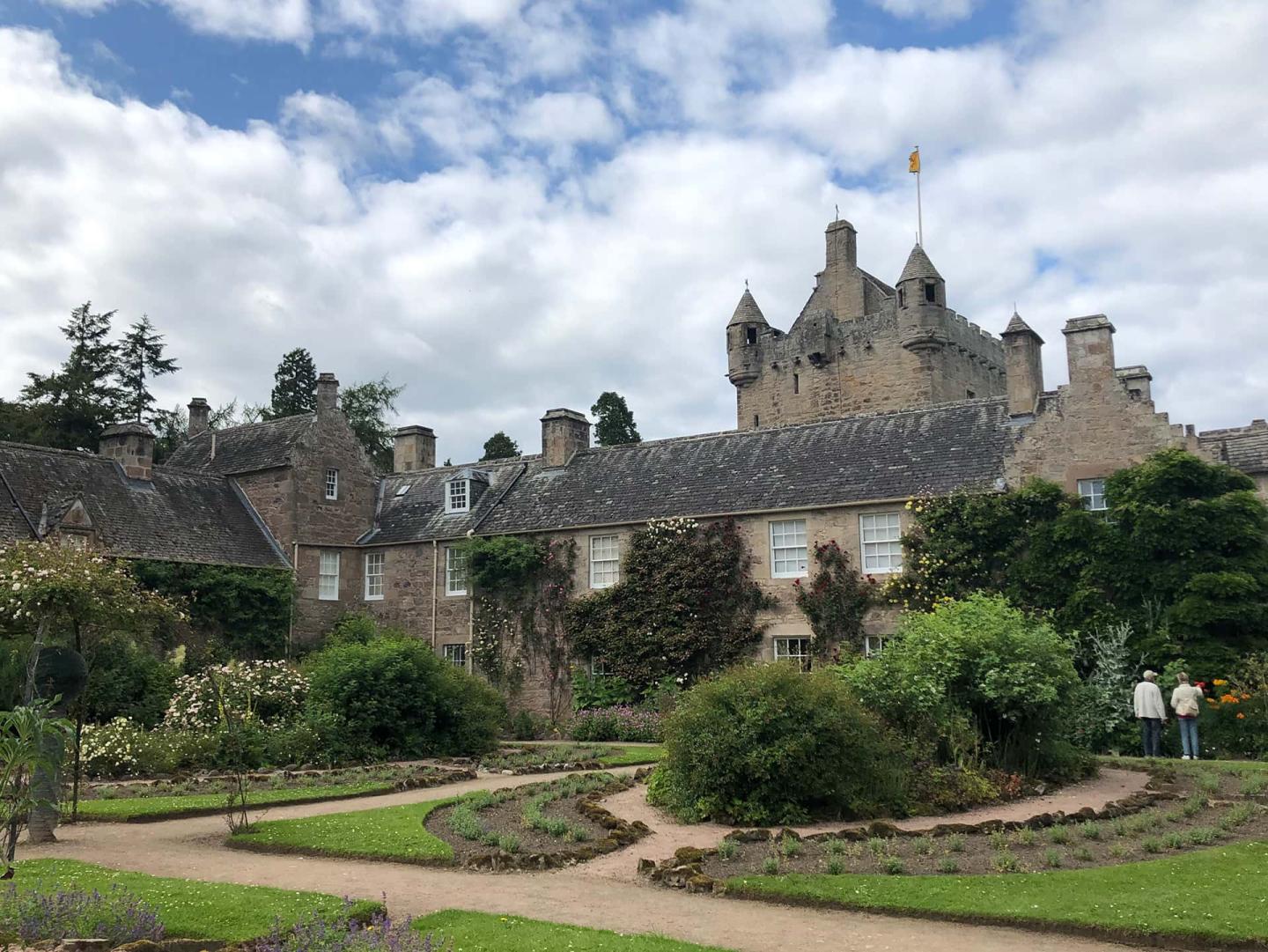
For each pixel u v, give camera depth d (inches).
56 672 510.3
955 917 347.3
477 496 1382.9
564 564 1232.2
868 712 593.6
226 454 1419.8
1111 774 694.5
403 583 1360.7
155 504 1237.1
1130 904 348.8
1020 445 1024.2
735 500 1157.1
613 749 934.4
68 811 570.6
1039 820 494.0
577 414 1408.7
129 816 560.7
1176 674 849.5
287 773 756.0
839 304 2026.3
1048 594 952.9
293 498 1322.6
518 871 429.1
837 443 1193.4
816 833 496.1
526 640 1238.3
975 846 450.0
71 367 2116.1
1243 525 887.1
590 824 523.8
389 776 735.7
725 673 606.2
